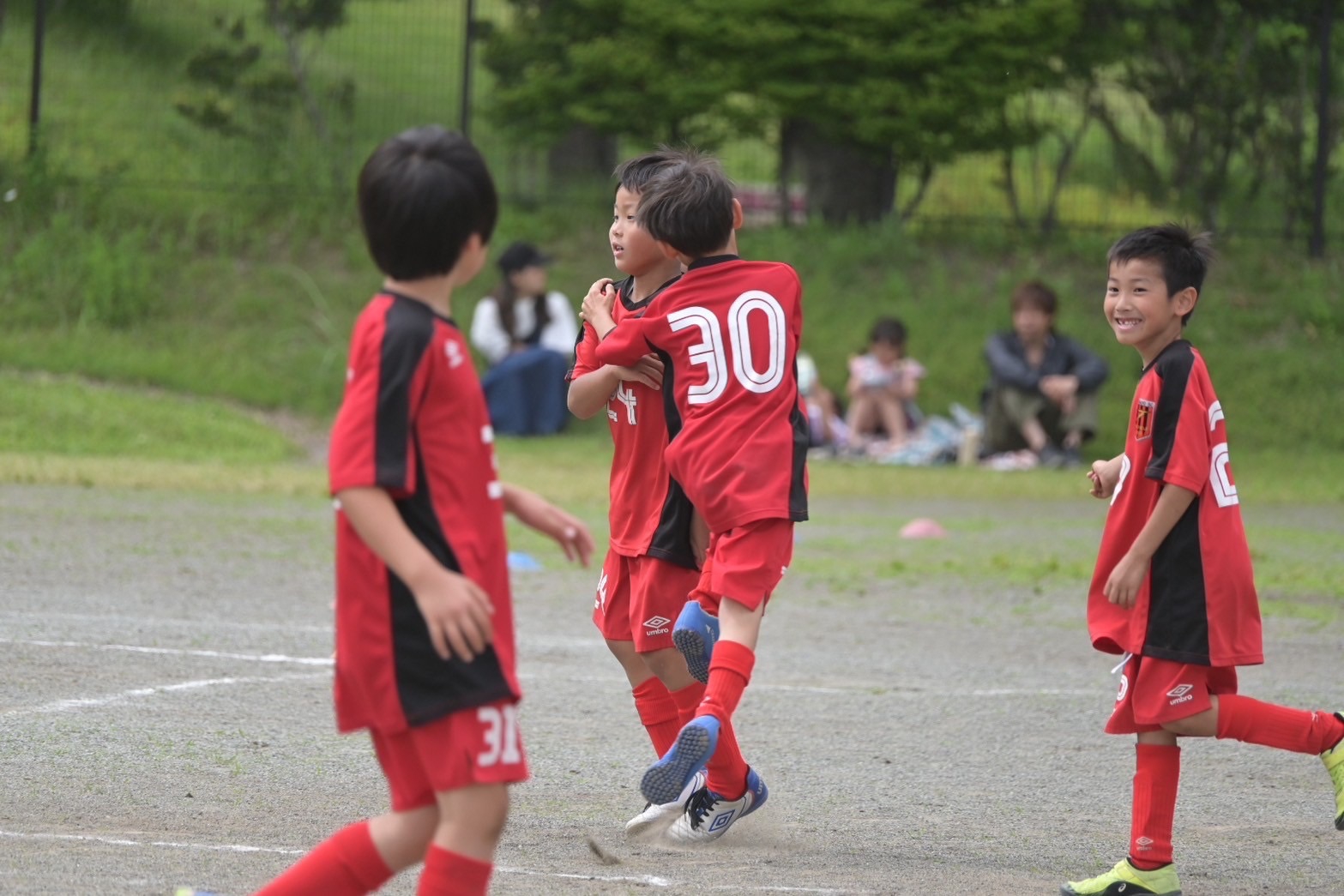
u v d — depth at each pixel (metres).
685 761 14.52
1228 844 17.27
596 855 16.06
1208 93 72.62
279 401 64.44
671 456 16.39
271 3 74.62
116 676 23.47
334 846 11.69
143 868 14.80
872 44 69.06
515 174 76.62
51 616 27.61
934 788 19.44
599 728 21.97
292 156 75.00
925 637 29.58
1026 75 70.38
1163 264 15.59
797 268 72.19
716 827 16.70
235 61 74.12
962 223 75.75
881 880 15.52
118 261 68.00
